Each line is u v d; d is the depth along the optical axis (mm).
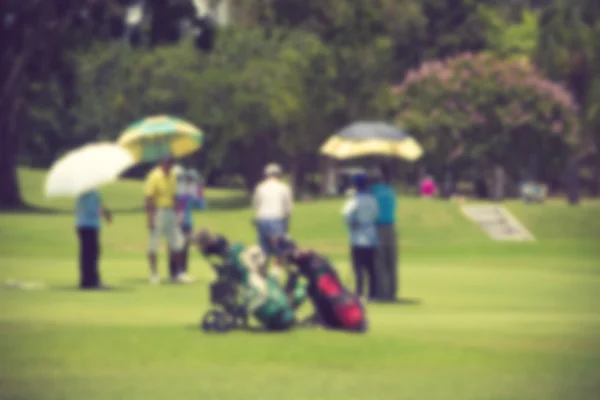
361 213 71250
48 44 185625
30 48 183000
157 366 42469
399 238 188375
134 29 178750
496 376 40781
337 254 145250
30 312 60938
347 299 51812
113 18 180000
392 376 40531
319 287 51875
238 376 40219
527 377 40531
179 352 45438
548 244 139750
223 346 46812
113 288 77875
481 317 61156
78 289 77312
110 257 125125
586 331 54312
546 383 39406
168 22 173625
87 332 50406
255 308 50625
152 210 84625
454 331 53719
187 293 75375
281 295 51062
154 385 38375
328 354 45312
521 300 73688
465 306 69250
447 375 40969
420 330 53938
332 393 37125
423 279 93000
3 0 181125
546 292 80312
